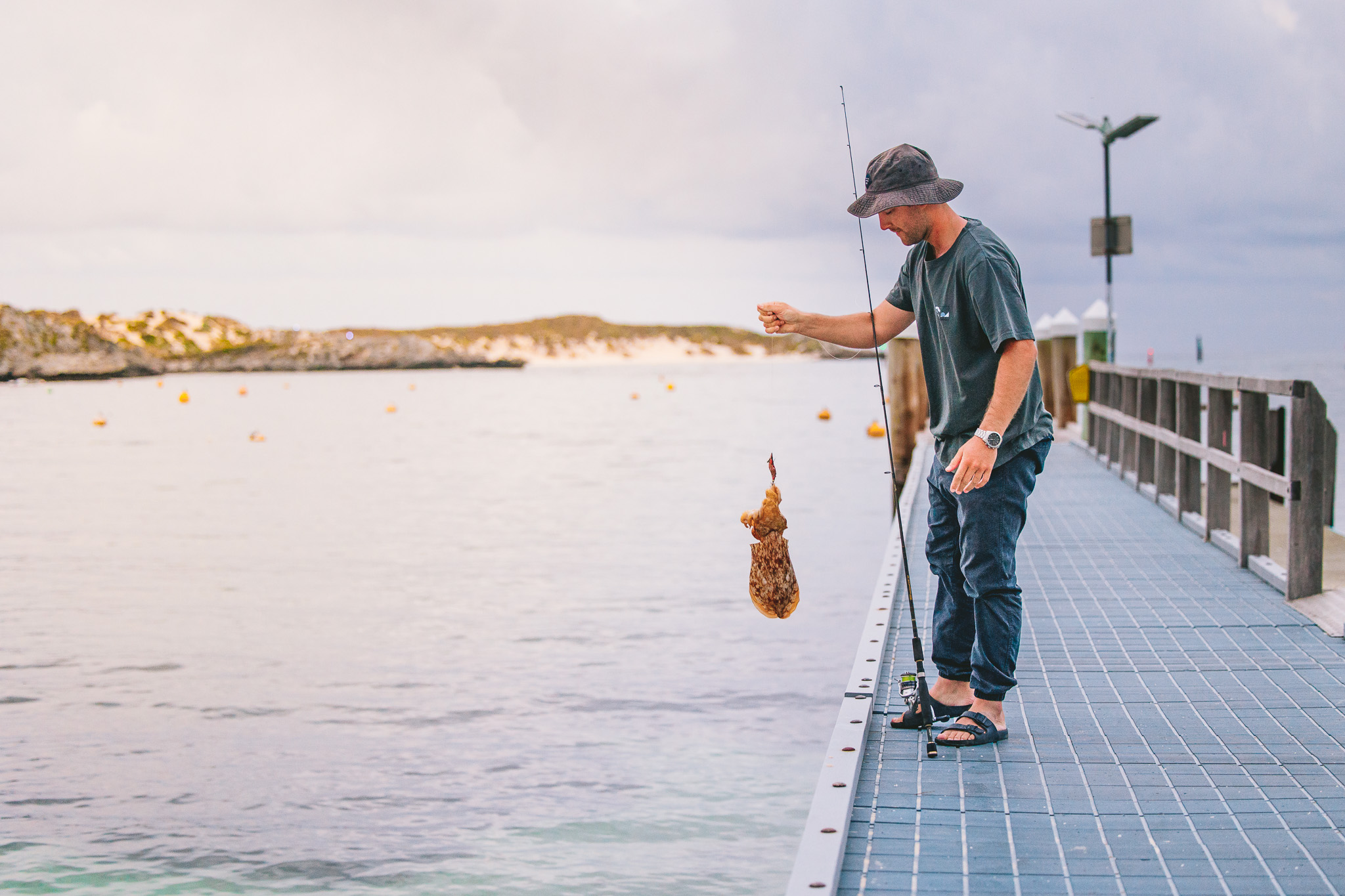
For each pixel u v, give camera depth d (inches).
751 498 799.7
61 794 247.0
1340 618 220.8
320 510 757.9
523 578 505.0
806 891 111.1
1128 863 122.3
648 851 218.2
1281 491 251.6
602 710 306.3
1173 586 265.9
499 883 205.3
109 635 396.5
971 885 117.9
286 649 376.8
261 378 5305.1
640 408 2311.8
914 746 159.8
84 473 1042.1
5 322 5078.7
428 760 268.8
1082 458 543.2
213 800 243.9
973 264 147.5
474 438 1501.0
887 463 1063.6
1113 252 560.7
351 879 207.0
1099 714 173.2
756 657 360.2
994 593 154.7
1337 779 144.9
